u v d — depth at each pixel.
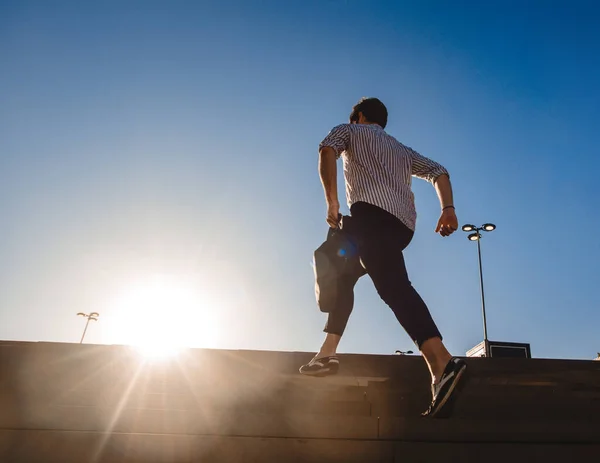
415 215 2.55
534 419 2.35
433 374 2.18
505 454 2.16
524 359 2.60
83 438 2.19
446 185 2.64
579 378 2.56
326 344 2.44
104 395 2.42
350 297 2.52
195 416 2.22
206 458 2.16
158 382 2.46
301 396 2.50
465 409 2.48
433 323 2.22
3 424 2.21
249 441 2.18
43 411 2.24
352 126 2.65
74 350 2.47
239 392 2.48
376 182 2.47
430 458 2.14
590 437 2.20
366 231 2.37
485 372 2.55
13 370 2.41
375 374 2.56
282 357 2.56
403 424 2.20
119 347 2.50
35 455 2.16
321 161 2.51
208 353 2.53
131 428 2.21
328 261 2.49
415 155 2.76
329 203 2.42
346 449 2.17
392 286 2.28
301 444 2.18
